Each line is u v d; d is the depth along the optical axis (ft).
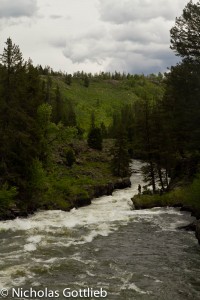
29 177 114.32
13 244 72.33
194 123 126.82
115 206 129.49
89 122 653.71
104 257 66.28
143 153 148.05
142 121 149.18
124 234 84.02
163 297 49.57
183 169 155.12
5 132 106.83
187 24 126.62
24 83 115.24
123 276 56.95
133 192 172.45
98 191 157.07
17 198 110.11
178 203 121.60
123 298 48.80
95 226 92.02
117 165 207.82
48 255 66.13
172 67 132.26
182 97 130.62
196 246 74.18
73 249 70.74
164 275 57.82
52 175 151.43
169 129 146.82
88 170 201.36
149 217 104.01
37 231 83.82
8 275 55.52
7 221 92.99
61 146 231.71
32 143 117.70
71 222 96.32
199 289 52.60
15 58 108.99
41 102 157.38
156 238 80.53
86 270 59.16
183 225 93.04
